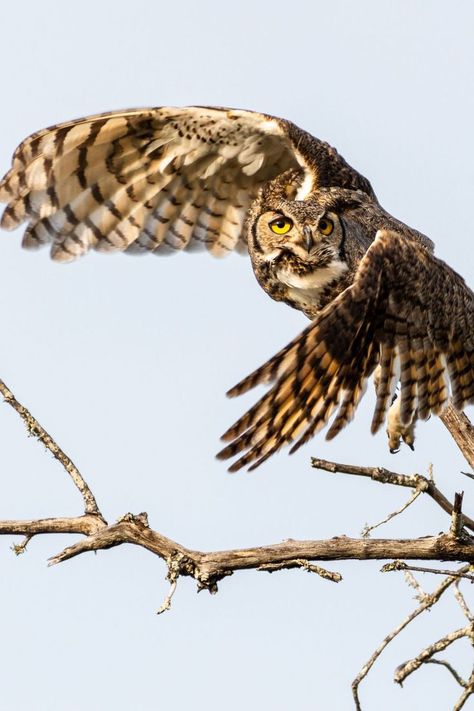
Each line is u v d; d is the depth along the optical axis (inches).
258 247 486.6
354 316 374.3
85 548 362.3
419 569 365.1
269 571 366.3
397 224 475.8
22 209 490.9
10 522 372.8
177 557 361.4
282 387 367.9
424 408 409.1
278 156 493.0
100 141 483.8
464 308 402.6
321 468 362.3
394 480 366.9
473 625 366.0
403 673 371.6
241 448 370.9
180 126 482.3
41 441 378.9
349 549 370.0
